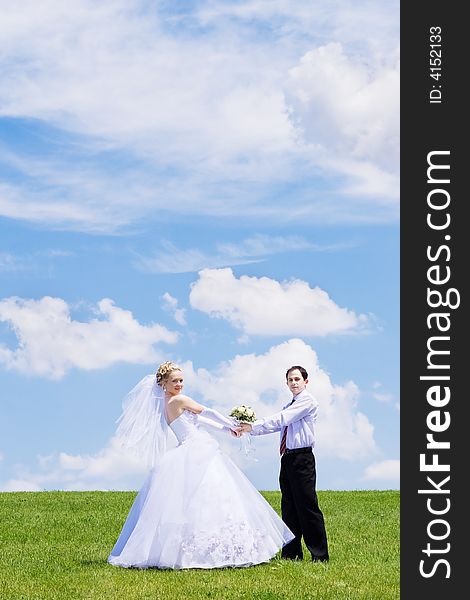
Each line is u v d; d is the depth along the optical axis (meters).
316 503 12.38
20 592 10.26
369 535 16.00
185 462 11.98
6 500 22.33
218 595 9.90
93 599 9.73
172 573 11.11
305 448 12.39
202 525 11.59
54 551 13.81
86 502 21.66
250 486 12.31
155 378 12.75
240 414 12.49
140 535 11.78
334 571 11.55
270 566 11.70
